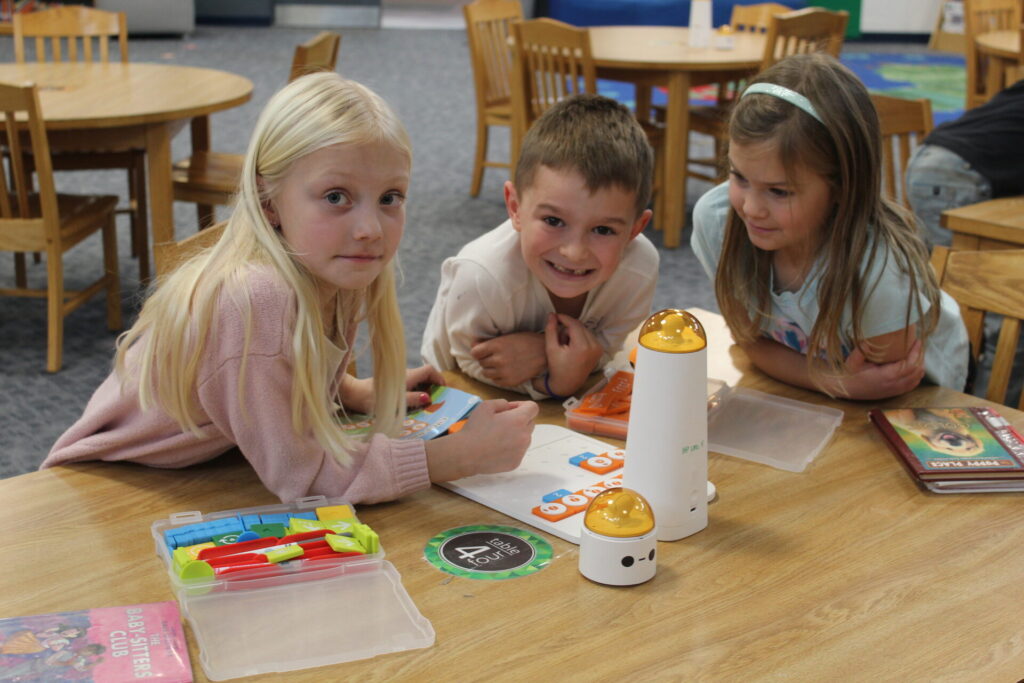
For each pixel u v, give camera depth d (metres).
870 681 0.79
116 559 0.94
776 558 0.96
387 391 1.18
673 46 4.32
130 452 1.11
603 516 0.91
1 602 0.87
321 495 1.03
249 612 0.86
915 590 0.92
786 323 1.42
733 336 1.46
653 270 1.42
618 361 1.49
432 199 4.59
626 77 4.07
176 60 7.20
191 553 0.89
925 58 8.73
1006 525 1.04
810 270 1.36
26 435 2.49
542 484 1.09
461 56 8.07
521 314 1.40
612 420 1.23
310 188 0.98
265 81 6.68
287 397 1.02
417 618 0.85
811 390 1.38
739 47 4.31
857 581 0.93
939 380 1.44
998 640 0.85
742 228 1.39
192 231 3.89
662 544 0.98
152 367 1.04
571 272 1.28
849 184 1.25
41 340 3.07
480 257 1.37
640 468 0.98
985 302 1.49
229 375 1.00
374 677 0.78
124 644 0.80
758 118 1.22
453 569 0.93
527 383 1.34
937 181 2.75
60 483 1.08
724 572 0.94
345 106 0.99
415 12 10.41
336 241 1.00
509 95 4.75
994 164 2.71
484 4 4.50
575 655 0.82
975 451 1.16
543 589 0.91
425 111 6.22
